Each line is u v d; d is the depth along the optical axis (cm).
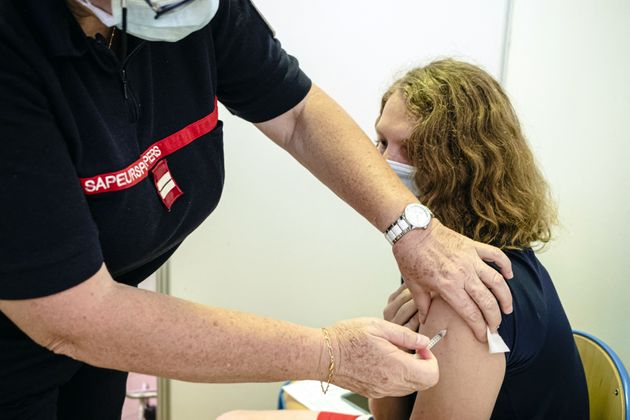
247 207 196
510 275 95
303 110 105
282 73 100
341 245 209
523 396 99
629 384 118
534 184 111
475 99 106
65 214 57
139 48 72
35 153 56
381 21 198
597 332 189
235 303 201
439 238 92
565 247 199
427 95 108
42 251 56
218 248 195
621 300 179
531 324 95
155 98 79
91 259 60
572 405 106
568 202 196
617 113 176
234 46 92
